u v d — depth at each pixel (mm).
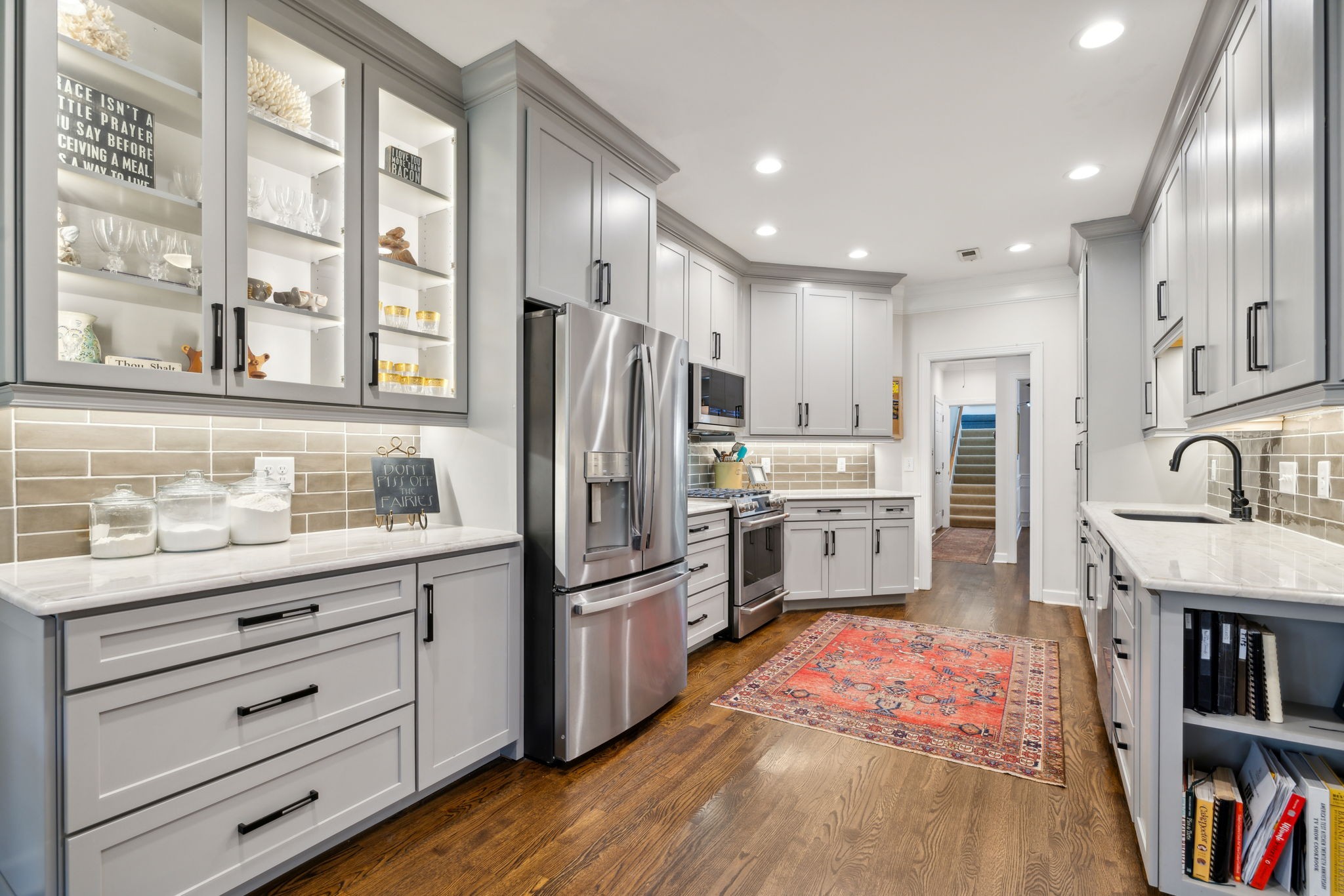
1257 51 1729
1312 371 1358
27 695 1312
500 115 2398
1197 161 2361
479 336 2473
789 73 2408
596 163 2744
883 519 4684
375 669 1852
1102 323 3816
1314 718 1530
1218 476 3260
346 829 1860
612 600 2424
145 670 1380
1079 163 3121
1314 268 1362
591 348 2381
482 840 1874
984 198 3539
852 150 3010
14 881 1384
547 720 2328
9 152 1426
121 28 1739
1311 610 1402
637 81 2475
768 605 4125
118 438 1835
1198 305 2344
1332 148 1339
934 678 3199
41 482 1698
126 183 1585
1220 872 1479
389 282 2457
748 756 2406
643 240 3057
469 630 2148
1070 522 4770
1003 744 2486
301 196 2006
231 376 1768
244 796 1550
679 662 2873
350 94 2078
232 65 1773
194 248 1739
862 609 4641
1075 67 2352
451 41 2254
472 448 2504
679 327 3891
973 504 10031
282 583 1619
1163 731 1533
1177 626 1522
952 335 5246
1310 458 2154
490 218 2436
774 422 4754
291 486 2225
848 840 1884
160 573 1510
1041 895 1641
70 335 1561
